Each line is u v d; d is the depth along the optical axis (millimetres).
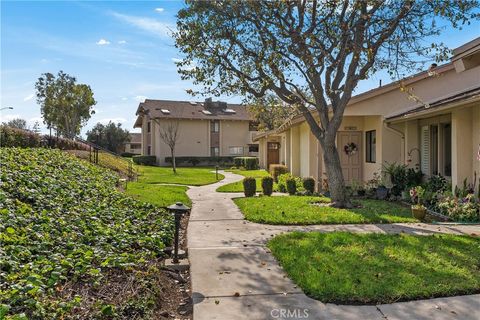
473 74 12047
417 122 12930
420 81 12922
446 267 5039
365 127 15125
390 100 13242
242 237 7039
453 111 10047
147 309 3873
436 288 4336
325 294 4219
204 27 10148
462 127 9977
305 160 16906
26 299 3373
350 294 4180
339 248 5914
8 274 3764
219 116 42906
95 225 6262
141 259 5160
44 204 6566
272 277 4875
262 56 10078
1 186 6469
